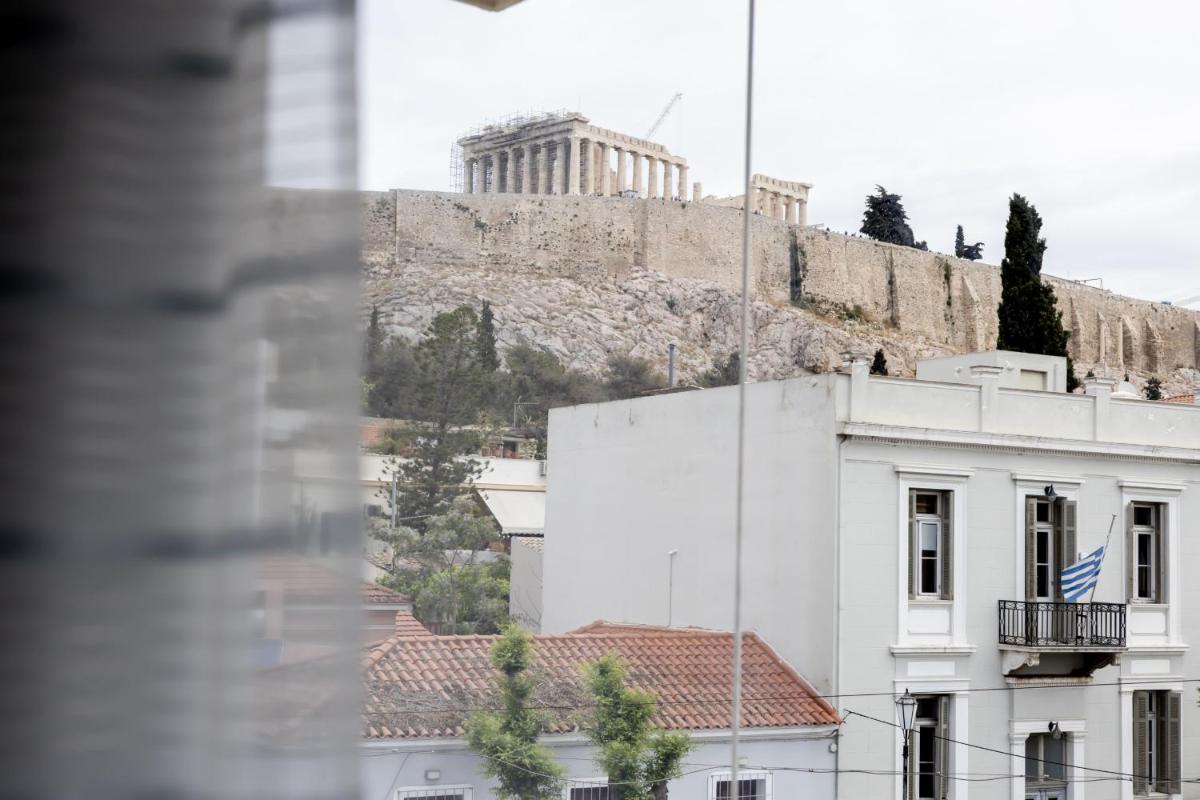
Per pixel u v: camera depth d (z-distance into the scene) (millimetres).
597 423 46781
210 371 3162
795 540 38375
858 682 36719
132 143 3197
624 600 44719
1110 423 41625
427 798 29000
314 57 3283
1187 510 42562
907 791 36875
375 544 86688
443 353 119312
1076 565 38625
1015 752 38812
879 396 38125
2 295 3119
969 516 38844
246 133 3256
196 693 3064
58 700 3029
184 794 3033
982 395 39625
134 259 3170
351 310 3266
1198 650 42375
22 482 3078
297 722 3086
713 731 33500
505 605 77000
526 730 30422
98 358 3121
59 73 3178
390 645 32562
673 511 43094
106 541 3064
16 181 3158
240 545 3107
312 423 3189
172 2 3242
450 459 105375
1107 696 40594
